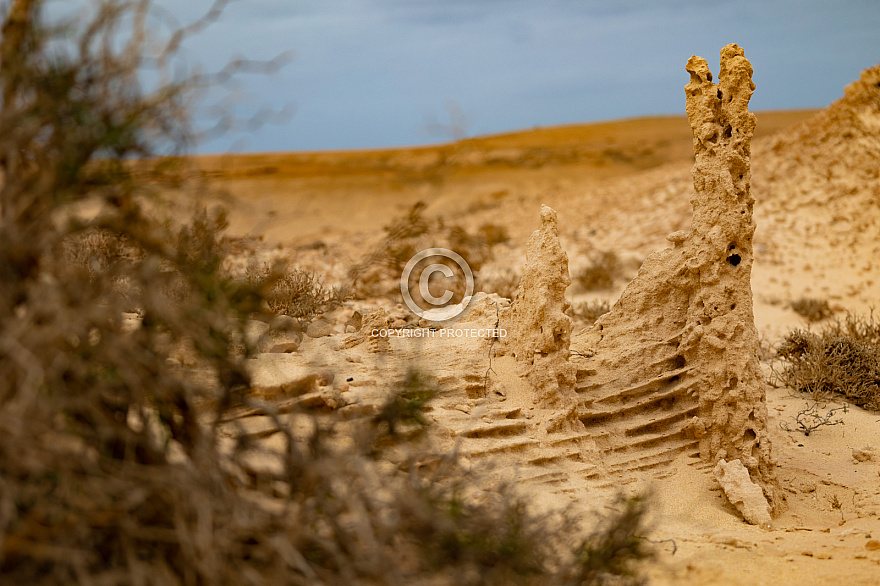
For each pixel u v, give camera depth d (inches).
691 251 290.7
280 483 154.9
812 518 259.3
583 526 196.5
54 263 126.6
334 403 218.7
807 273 681.6
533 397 265.4
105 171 134.1
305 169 1558.8
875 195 726.5
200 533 115.5
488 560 138.4
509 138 2728.8
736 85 273.6
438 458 202.8
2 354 116.6
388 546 138.9
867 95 797.2
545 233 274.5
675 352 294.5
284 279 317.1
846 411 367.9
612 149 2235.5
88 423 126.6
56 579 116.1
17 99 126.9
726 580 179.0
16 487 111.8
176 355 167.2
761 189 871.7
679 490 253.9
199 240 147.3
